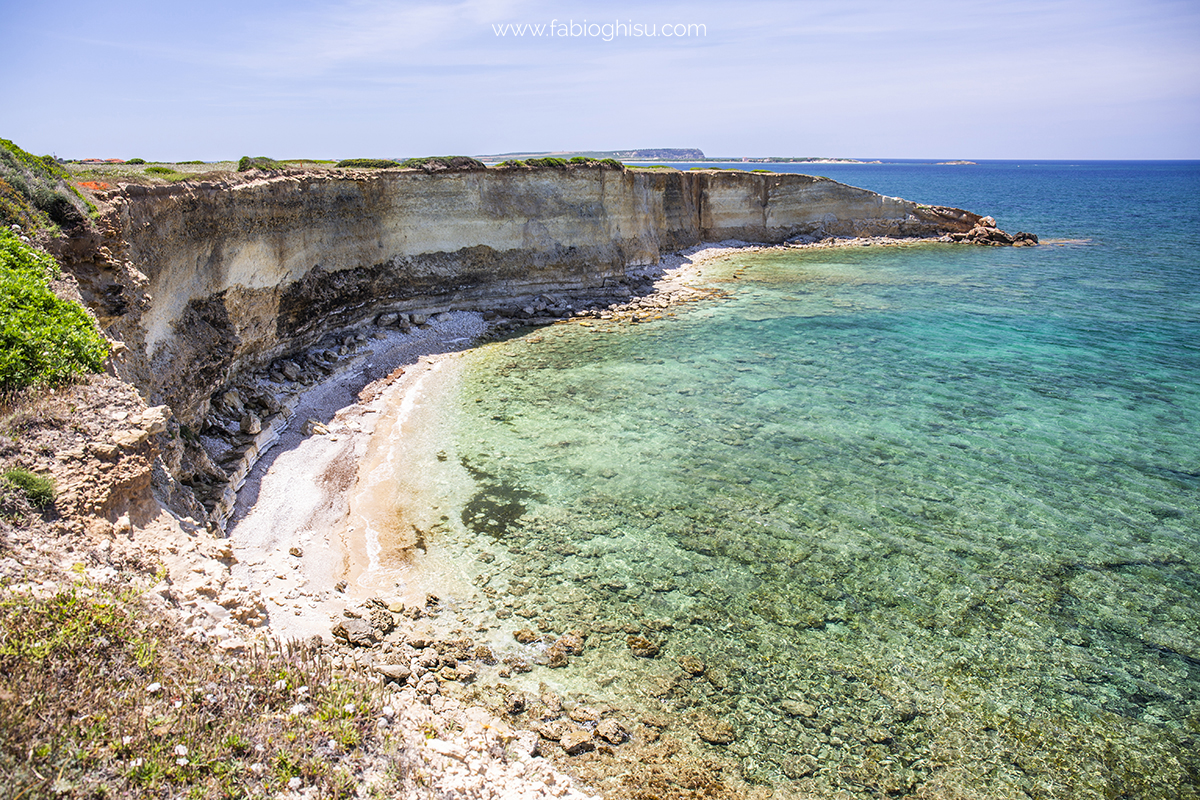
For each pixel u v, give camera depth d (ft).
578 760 40.55
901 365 114.93
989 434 87.25
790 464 78.95
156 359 67.10
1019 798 39.58
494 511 68.49
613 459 79.82
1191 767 41.68
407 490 72.18
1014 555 61.98
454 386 103.91
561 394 100.68
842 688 47.21
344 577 57.16
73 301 49.98
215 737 27.50
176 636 32.50
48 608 29.25
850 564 60.64
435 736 36.70
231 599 39.86
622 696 46.03
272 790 26.37
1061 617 54.39
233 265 86.94
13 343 42.42
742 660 49.57
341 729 30.68
